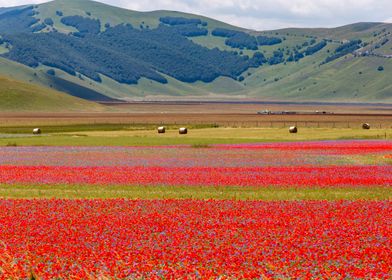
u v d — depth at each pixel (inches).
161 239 2123.5
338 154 5438.0
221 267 1756.9
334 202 2942.9
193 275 1679.4
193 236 2167.8
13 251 1932.8
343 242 2057.1
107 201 2979.8
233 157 5255.9
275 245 2022.6
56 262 1803.6
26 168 4500.5
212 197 3169.3
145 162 4901.6
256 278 1672.0
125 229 2287.2
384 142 6796.3
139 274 1707.7
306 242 2058.3
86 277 1662.2
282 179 3875.5
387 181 3757.4
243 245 2021.4
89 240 2096.5
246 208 2760.8
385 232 2183.8
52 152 5841.5
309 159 5059.1
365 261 1807.3
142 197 3171.8
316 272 1700.3
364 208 2748.5
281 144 6707.7
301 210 2696.9
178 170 4360.2
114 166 4628.4
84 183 3757.4
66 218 2508.6
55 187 3604.8
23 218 2504.9
